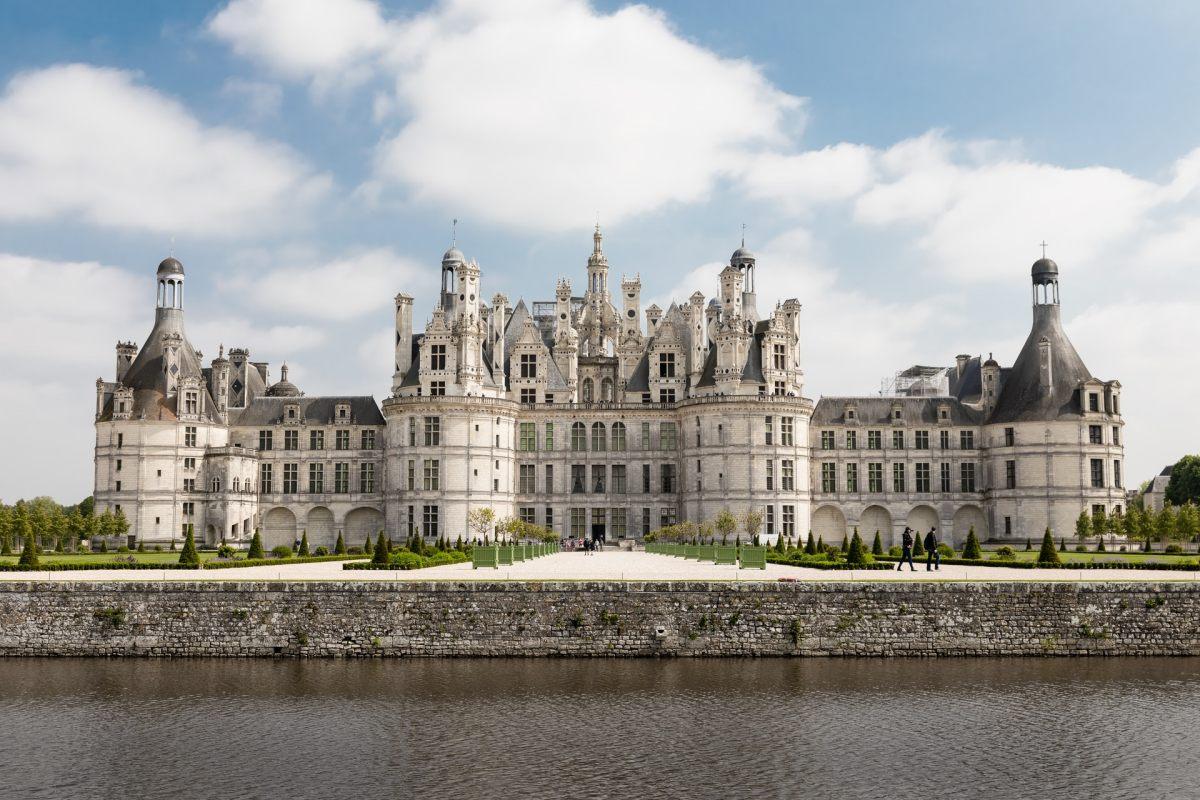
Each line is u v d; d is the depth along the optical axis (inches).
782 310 5600.4
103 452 5374.0
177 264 5674.2
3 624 2576.3
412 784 1632.6
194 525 5433.1
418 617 2549.2
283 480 5723.4
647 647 2527.1
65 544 5374.0
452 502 5251.0
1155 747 1812.3
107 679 2314.2
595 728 1914.4
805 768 1705.2
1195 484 6988.2
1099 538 5236.2
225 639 2554.1
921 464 5713.6
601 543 5551.2
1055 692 2171.5
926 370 6988.2
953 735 1877.5
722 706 2059.5
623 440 5674.2
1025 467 5413.4
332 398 5841.5
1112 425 5418.3
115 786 1633.9
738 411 5270.7
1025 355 5605.3
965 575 3038.9
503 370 5861.2
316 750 1798.7
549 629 2539.4
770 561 3922.2
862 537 5728.3
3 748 1820.9
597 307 6328.7
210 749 1808.6
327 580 2691.9
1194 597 2554.1
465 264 5506.9
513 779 1654.8
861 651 2524.6
